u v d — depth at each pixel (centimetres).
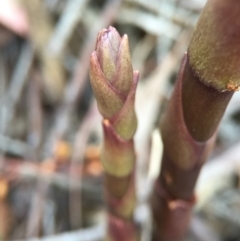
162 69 31
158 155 29
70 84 31
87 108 32
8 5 31
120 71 14
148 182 28
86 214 29
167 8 32
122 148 16
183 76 13
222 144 30
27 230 28
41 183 29
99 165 29
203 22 10
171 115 14
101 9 34
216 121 14
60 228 29
